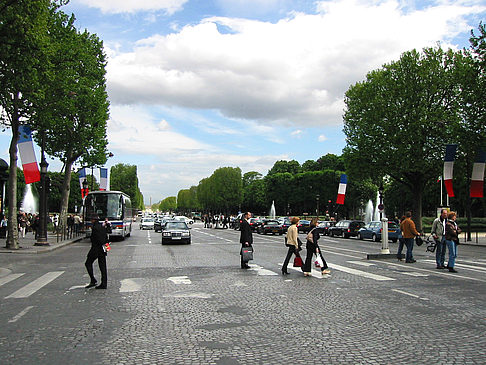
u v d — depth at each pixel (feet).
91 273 38.99
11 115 77.41
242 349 20.86
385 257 64.39
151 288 38.60
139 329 24.58
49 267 55.67
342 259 63.82
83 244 102.42
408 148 126.62
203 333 23.73
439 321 26.30
